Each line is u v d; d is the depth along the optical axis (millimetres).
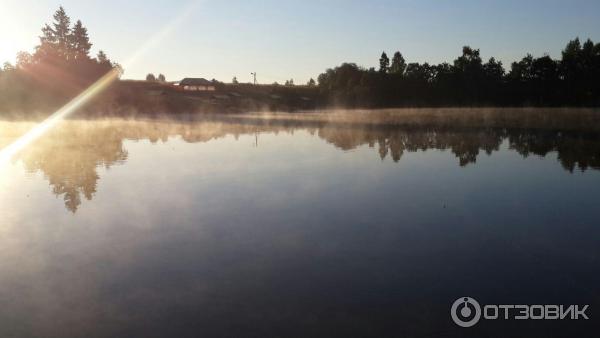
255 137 27781
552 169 14805
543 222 8836
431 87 79562
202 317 5215
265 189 11891
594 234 8086
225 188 12039
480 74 76125
